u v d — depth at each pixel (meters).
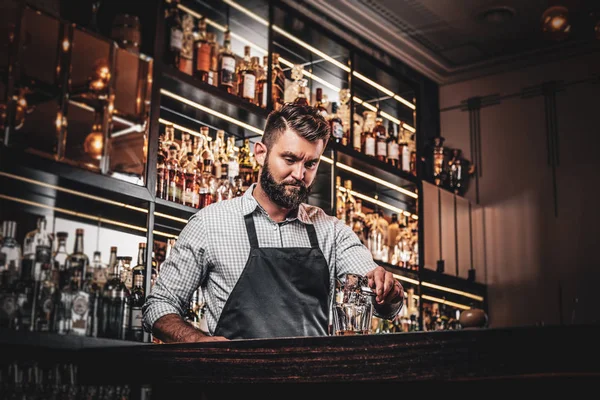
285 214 2.26
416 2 4.41
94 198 2.70
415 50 5.02
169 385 1.76
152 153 2.80
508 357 1.29
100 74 2.64
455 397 1.40
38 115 2.43
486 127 5.34
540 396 1.31
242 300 2.09
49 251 2.48
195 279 2.16
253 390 1.64
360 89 4.63
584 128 4.98
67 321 2.48
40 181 2.51
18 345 2.21
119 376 1.88
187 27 3.27
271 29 3.64
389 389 1.47
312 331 2.11
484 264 5.15
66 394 2.02
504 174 5.22
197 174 3.15
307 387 1.57
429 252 4.62
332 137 3.90
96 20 2.85
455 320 4.90
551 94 5.13
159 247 3.10
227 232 2.19
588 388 1.26
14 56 2.38
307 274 2.16
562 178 5.00
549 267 4.93
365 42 4.79
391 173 4.32
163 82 3.02
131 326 2.70
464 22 4.67
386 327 4.22
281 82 3.74
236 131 3.58
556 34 3.98
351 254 2.34
